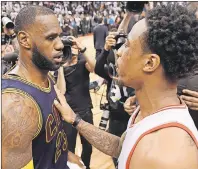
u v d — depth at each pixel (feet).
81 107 9.02
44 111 3.72
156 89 2.91
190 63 2.81
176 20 2.72
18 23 3.80
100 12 48.37
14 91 3.56
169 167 2.39
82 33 43.09
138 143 2.68
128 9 8.32
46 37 3.74
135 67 2.92
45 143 3.83
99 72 7.79
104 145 4.48
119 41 6.79
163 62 2.79
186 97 4.33
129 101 4.90
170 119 2.68
